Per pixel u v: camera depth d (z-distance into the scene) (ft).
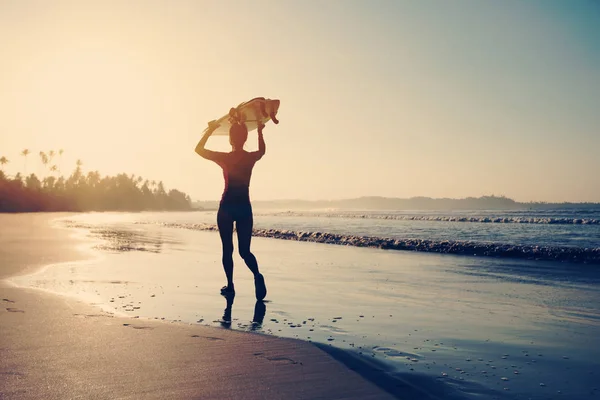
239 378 7.86
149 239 52.90
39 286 18.16
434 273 25.36
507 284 21.43
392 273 25.31
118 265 26.50
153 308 14.66
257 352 9.55
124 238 53.36
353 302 16.55
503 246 37.29
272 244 48.67
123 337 10.43
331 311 14.87
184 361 8.73
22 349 9.25
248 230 17.67
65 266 25.08
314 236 56.44
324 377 8.07
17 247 36.17
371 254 37.17
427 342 10.98
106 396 6.81
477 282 22.06
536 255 34.22
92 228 80.79
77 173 589.73
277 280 22.44
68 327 11.23
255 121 18.43
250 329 12.09
